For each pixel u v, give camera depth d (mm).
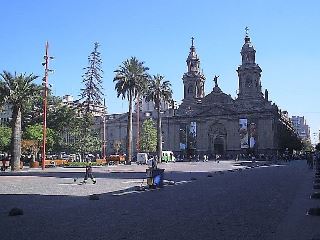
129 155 71250
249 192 20609
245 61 127312
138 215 13164
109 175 39438
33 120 77875
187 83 137875
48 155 93062
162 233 10055
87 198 18703
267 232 10047
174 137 134500
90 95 92000
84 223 11617
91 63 92875
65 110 80500
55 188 24281
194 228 10703
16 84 47844
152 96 82688
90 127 89562
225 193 20312
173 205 15742
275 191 20938
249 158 119938
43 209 14789
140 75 71375
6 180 31719
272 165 69500
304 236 9523
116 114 140875
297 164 74562
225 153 127000
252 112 123188
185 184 27391
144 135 115312
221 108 128750
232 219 12086
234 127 126500
